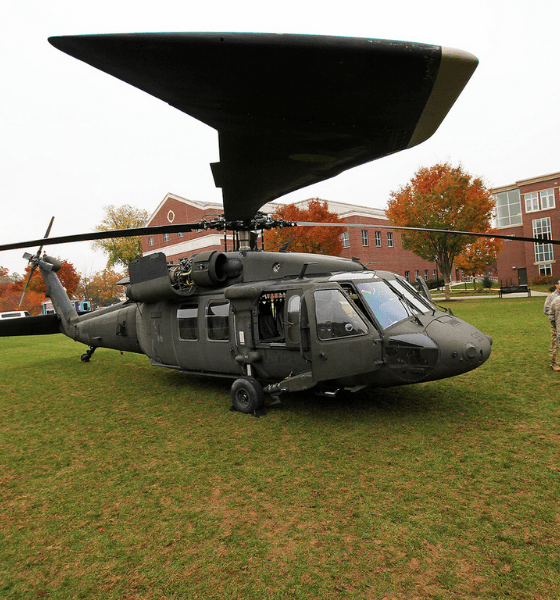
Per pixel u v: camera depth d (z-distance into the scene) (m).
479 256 27.28
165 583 2.79
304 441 5.04
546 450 4.36
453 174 23.30
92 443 5.45
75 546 3.26
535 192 37.06
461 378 7.32
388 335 5.29
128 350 9.48
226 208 2.98
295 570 2.83
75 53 1.31
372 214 36.84
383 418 5.60
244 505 3.71
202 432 5.59
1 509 3.89
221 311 6.88
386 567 2.80
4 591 2.81
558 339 7.16
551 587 2.54
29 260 11.22
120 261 56.72
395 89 1.38
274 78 1.35
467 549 2.93
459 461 4.24
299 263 6.55
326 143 1.80
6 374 10.59
